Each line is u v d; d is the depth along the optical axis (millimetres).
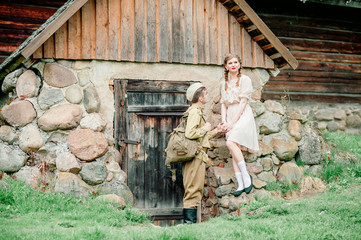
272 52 6770
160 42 6234
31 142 5484
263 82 6891
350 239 3566
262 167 6352
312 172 6609
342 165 6824
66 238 3539
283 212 4820
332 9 10750
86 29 5883
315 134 6914
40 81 5738
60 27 5762
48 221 4309
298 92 10469
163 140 6250
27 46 5180
